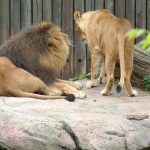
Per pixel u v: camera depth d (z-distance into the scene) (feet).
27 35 37.50
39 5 48.73
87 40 42.45
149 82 44.09
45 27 38.04
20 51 36.76
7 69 35.50
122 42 36.45
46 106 32.48
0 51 37.52
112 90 41.37
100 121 29.60
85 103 34.53
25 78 35.45
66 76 49.55
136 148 29.17
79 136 27.84
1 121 27.81
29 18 48.62
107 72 38.55
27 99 34.04
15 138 26.50
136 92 39.17
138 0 50.75
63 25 49.37
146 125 30.99
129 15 50.70
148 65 44.50
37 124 27.63
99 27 39.63
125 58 38.09
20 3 48.55
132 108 33.73
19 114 29.17
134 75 45.21
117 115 31.50
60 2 49.08
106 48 38.45
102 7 50.03
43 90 36.27
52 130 27.45
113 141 28.32
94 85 42.42
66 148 27.09
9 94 35.53
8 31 48.49
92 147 27.55
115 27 37.32
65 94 36.76
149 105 34.96
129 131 29.68
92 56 41.60
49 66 37.52
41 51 37.14
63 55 38.45
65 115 29.96
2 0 48.03
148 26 51.24
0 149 26.48
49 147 26.61
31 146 26.32
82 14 45.21
